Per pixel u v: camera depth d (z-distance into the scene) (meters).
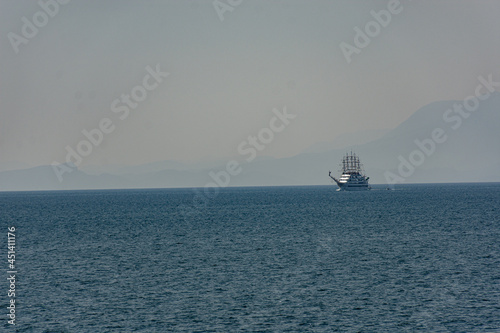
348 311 158.25
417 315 154.00
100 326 147.38
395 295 175.50
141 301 171.25
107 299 174.25
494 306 161.88
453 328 142.88
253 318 152.50
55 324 149.75
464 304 164.25
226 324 147.62
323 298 172.50
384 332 140.62
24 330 145.00
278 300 170.50
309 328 144.12
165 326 146.50
